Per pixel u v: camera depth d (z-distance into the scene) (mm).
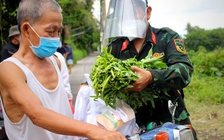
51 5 1649
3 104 1685
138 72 1780
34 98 1489
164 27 2252
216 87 7242
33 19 1628
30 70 1662
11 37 4605
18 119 1660
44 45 1655
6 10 6684
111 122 1769
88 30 36844
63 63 2389
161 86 1862
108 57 1808
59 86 1801
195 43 11273
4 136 3162
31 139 1683
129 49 2275
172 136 1633
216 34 11047
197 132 4684
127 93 1877
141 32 2123
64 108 1827
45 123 1423
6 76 1556
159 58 2018
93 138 1385
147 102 2176
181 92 2248
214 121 5125
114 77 1689
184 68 1936
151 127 1908
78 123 1409
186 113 2197
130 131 1867
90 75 1872
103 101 1883
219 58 9094
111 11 2238
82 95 1954
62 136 1844
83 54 33406
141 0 2156
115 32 2168
